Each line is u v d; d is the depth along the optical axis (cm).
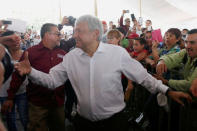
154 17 1191
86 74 151
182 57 202
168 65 199
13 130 247
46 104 218
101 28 151
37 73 159
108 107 152
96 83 148
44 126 223
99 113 151
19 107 245
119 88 156
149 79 151
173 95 146
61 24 309
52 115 225
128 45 369
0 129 66
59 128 230
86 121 160
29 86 217
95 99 149
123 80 293
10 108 213
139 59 315
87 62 151
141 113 250
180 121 200
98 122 155
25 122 246
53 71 167
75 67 156
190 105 185
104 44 155
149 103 254
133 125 239
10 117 243
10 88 208
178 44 295
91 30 146
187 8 982
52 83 164
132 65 153
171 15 1107
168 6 1039
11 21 312
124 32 400
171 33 287
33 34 1012
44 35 212
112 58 150
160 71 197
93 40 150
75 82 157
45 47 215
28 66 156
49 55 216
